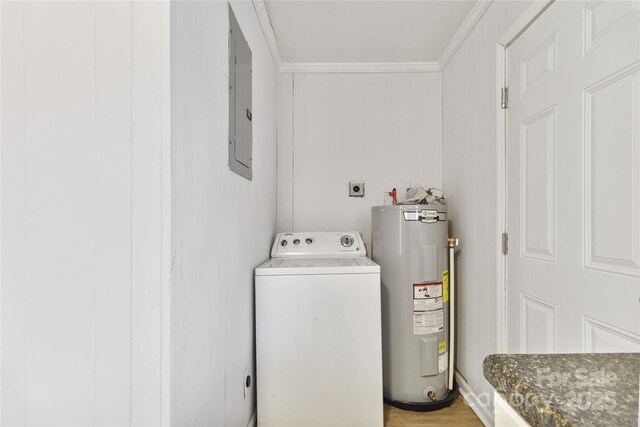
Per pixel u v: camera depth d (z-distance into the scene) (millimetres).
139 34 674
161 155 676
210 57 908
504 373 474
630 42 867
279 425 1421
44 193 695
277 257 1922
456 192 2049
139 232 681
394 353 1776
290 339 1442
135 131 678
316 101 2354
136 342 686
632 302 857
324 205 2359
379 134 2359
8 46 695
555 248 1152
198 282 826
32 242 697
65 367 698
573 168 1067
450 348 1837
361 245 2018
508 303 1450
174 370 698
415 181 2346
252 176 1472
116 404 690
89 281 689
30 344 702
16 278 702
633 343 854
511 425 475
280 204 2357
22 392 705
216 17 959
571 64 1076
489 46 1611
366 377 1448
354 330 1455
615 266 909
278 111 2359
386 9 1729
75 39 683
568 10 1088
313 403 1435
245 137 1332
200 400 842
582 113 1030
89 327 692
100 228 687
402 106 2359
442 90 2324
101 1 678
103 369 691
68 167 689
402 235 1759
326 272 1457
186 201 751
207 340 893
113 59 679
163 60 673
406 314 1751
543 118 1226
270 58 2014
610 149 929
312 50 2164
